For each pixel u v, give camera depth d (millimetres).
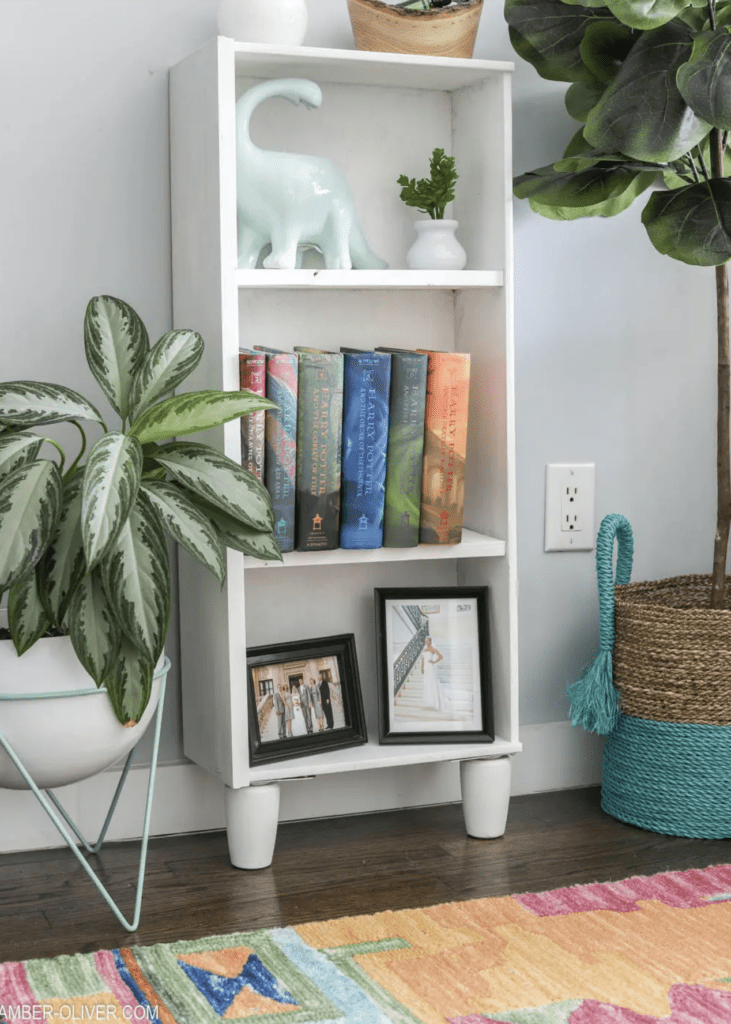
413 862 1531
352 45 1684
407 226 1732
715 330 1917
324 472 1494
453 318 1759
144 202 1598
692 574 1883
